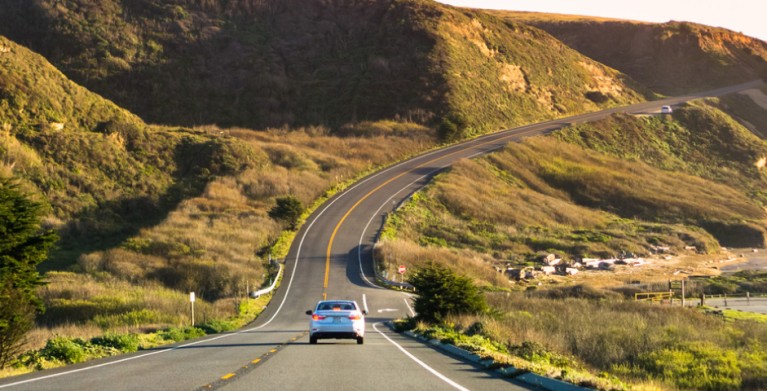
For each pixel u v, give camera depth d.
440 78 168.38
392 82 170.75
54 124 113.62
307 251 78.62
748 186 150.00
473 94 166.88
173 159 117.06
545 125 161.88
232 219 89.69
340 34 195.38
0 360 16.59
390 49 183.38
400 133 148.12
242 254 75.88
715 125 171.62
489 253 88.50
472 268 76.56
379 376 13.73
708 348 29.59
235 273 65.38
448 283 35.16
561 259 87.12
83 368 15.76
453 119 146.88
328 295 58.50
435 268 36.00
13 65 119.44
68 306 48.81
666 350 28.14
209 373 14.19
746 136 169.75
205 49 187.50
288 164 122.25
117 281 62.22
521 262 84.00
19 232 24.52
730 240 112.31
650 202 122.94
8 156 100.50
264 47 190.88
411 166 125.44
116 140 116.00
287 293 59.66
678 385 22.62
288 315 47.53
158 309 47.88
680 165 154.25
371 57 181.25
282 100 171.12
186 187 108.69
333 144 139.62
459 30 191.12
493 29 199.38
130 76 174.50
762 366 26.25
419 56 177.75
